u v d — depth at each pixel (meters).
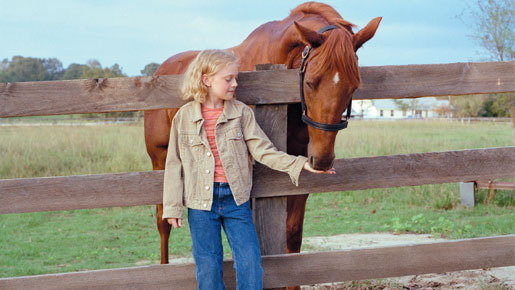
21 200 2.45
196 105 2.31
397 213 7.12
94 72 42.47
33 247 5.49
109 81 2.47
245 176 2.33
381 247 2.75
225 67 2.21
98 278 2.51
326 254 2.70
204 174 2.27
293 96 2.60
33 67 64.19
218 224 2.32
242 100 2.56
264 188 2.64
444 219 6.40
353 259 2.72
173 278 2.57
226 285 2.63
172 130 2.35
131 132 16.06
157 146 4.26
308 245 5.24
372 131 17.33
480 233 5.49
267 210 2.69
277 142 2.65
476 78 2.76
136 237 6.06
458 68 2.74
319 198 8.38
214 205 2.28
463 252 2.82
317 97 2.25
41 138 13.25
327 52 2.20
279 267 2.67
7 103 2.39
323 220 6.81
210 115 2.32
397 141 13.46
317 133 2.29
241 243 2.26
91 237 6.04
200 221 2.27
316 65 2.24
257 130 2.38
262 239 2.70
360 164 2.72
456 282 3.77
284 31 2.99
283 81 2.59
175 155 2.34
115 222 6.86
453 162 2.80
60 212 7.59
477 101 37.31
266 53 3.15
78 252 5.29
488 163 2.84
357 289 3.64
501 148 2.85
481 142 14.82
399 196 8.16
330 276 2.72
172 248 5.38
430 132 21.20
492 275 3.89
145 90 2.50
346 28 2.56
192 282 2.59
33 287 2.46
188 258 4.95
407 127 24.30
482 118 33.03
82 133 15.04
